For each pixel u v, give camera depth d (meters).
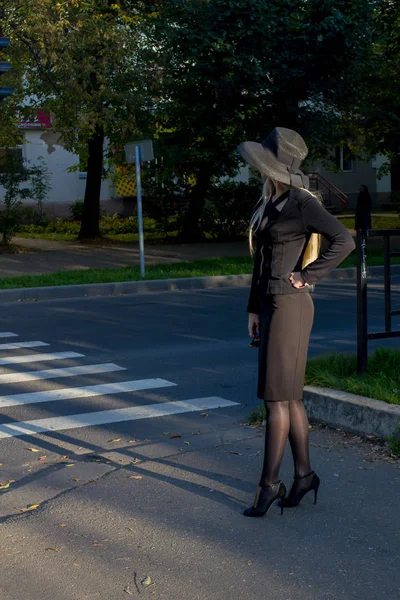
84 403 6.64
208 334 10.03
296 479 4.08
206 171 23.56
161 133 22.20
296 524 3.86
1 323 11.28
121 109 20.36
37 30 17.30
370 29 20.55
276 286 3.86
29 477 4.76
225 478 4.58
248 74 19.58
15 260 19.47
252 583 3.26
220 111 20.72
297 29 19.94
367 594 3.15
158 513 4.06
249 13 19.11
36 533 3.85
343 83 20.88
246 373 7.74
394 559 3.46
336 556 3.50
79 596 3.18
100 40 18.72
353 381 5.57
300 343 3.92
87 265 18.39
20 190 22.23
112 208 33.97
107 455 5.15
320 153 23.39
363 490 4.29
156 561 3.48
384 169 30.34
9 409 6.48
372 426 5.08
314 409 5.50
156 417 6.14
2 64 14.07
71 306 13.00
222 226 24.80
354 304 12.55
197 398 6.75
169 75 20.38
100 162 24.56
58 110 19.67
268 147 3.85
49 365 8.28
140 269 16.08
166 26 19.64
